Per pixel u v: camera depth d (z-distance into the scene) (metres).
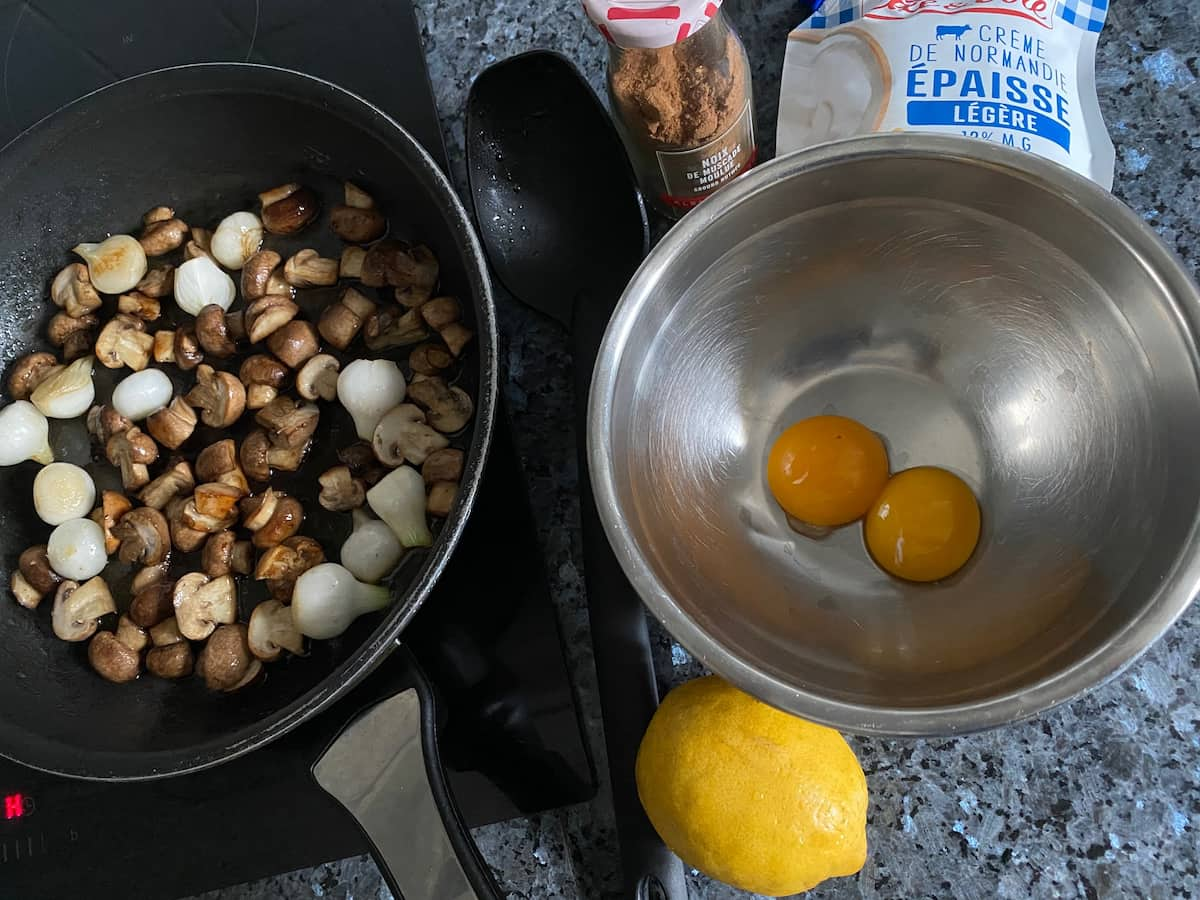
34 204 0.40
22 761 0.34
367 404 0.38
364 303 0.39
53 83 0.44
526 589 0.37
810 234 0.31
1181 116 0.37
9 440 0.39
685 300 0.31
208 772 0.38
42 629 0.39
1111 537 0.29
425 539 0.37
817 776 0.29
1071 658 0.26
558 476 0.38
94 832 0.38
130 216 0.42
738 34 0.39
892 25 0.34
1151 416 0.28
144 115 0.39
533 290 0.39
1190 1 0.37
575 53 0.41
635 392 0.30
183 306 0.41
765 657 0.29
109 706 0.37
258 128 0.40
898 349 0.36
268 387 0.39
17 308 0.41
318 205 0.41
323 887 0.37
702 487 0.33
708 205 0.28
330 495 0.37
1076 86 0.35
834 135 0.35
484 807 0.36
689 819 0.30
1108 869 0.33
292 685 0.37
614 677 0.34
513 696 0.36
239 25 0.43
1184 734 0.33
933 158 0.28
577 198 0.39
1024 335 0.32
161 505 0.39
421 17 0.43
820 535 0.35
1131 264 0.27
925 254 0.32
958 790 0.34
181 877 0.37
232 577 0.38
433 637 0.37
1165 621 0.24
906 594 0.34
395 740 0.31
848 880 0.34
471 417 0.37
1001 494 0.33
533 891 0.36
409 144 0.35
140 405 0.40
